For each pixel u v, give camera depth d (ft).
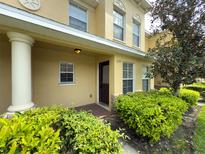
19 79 12.64
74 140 7.52
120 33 28.12
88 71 27.14
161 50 23.88
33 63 19.84
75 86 25.00
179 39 23.82
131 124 14.67
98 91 27.99
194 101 27.71
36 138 5.53
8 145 4.92
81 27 24.18
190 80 23.24
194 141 14.70
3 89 17.37
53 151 5.45
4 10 10.18
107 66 26.63
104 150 6.74
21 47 12.75
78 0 23.45
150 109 13.67
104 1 24.43
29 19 11.41
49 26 12.67
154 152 12.74
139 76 30.04
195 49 23.02
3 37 15.49
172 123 14.57
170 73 24.27
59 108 10.86
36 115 8.90
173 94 24.82
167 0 23.18
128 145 13.57
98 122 9.09
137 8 32.35
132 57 27.48
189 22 22.76
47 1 19.54
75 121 8.81
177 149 13.30
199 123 19.95
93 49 20.42
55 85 22.35
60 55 22.93
